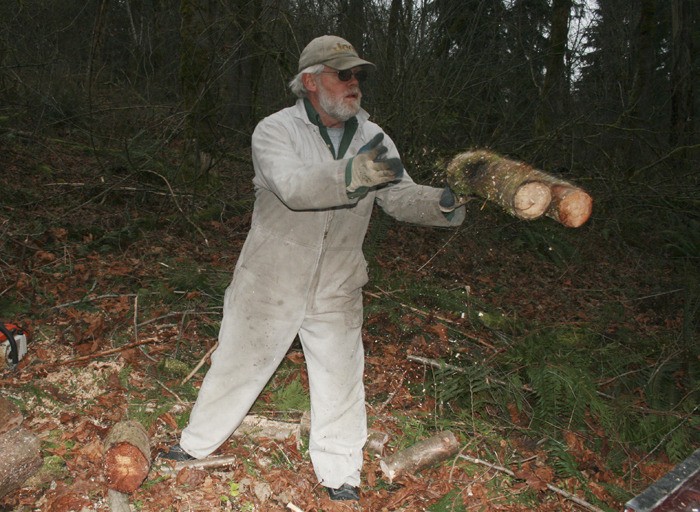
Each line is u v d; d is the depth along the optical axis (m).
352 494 3.04
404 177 2.91
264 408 3.78
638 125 10.88
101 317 4.34
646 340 5.75
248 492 3.03
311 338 2.90
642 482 3.71
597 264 8.70
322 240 2.74
